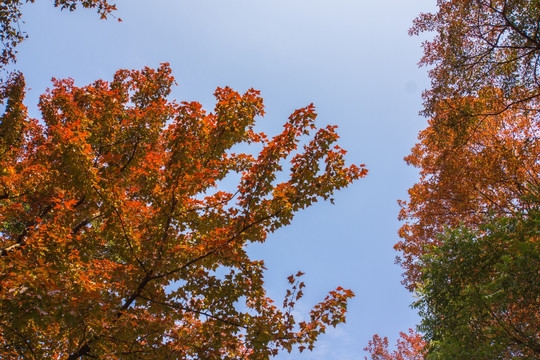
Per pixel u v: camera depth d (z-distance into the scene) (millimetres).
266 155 5973
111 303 5004
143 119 7344
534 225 8820
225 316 5719
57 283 4496
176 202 5699
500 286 8359
